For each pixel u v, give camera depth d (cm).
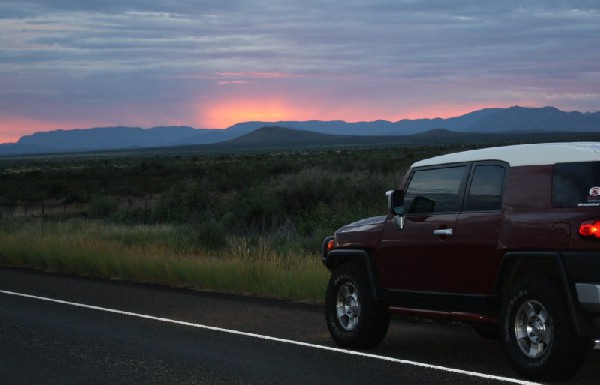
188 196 3622
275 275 1439
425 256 860
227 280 1509
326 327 1075
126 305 1302
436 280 851
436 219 858
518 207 778
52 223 3138
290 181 3081
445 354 885
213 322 1122
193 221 3153
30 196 5347
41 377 801
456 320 835
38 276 1759
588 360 839
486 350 909
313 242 2092
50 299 1380
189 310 1240
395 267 895
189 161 12400
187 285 1571
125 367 839
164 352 913
